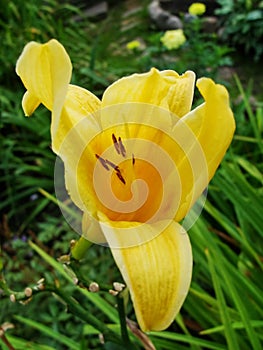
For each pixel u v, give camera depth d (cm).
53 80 22
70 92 26
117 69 109
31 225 90
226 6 135
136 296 21
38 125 94
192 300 55
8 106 97
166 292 22
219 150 24
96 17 152
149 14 149
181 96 26
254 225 58
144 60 108
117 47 130
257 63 130
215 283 43
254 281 58
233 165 71
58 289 28
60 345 66
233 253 60
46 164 91
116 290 26
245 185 59
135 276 22
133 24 148
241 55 134
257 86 121
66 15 133
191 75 26
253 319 52
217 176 59
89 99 26
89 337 66
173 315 22
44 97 23
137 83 25
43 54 22
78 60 110
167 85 26
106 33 144
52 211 92
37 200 92
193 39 110
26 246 81
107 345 36
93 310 67
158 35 111
